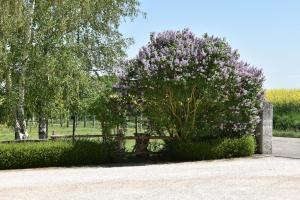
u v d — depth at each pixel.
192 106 20.23
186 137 20.53
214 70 19.25
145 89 19.77
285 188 12.48
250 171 15.47
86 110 22.16
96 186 13.01
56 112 23.55
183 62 18.97
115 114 20.22
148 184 13.19
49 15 23.50
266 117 21.22
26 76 23.14
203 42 19.75
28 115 25.94
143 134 20.64
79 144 19.06
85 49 26.25
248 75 20.12
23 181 14.36
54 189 12.69
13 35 23.19
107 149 19.69
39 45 23.06
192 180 13.73
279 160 18.92
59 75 22.92
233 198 11.33
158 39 20.39
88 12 24.53
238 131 20.80
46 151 18.44
